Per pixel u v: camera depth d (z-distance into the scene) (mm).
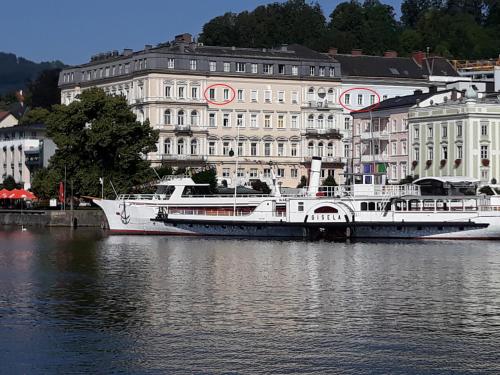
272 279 81250
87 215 154125
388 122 183125
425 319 63406
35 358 53594
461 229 118875
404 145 178375
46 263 93250
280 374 50844
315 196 120562
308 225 119375
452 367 52156
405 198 118812
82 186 149375
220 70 195250
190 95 193250
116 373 51031
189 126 192625
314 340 57531
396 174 180125
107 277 82375
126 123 151500
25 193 164500
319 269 87938
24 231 142625
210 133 195250
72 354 54344
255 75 197625
